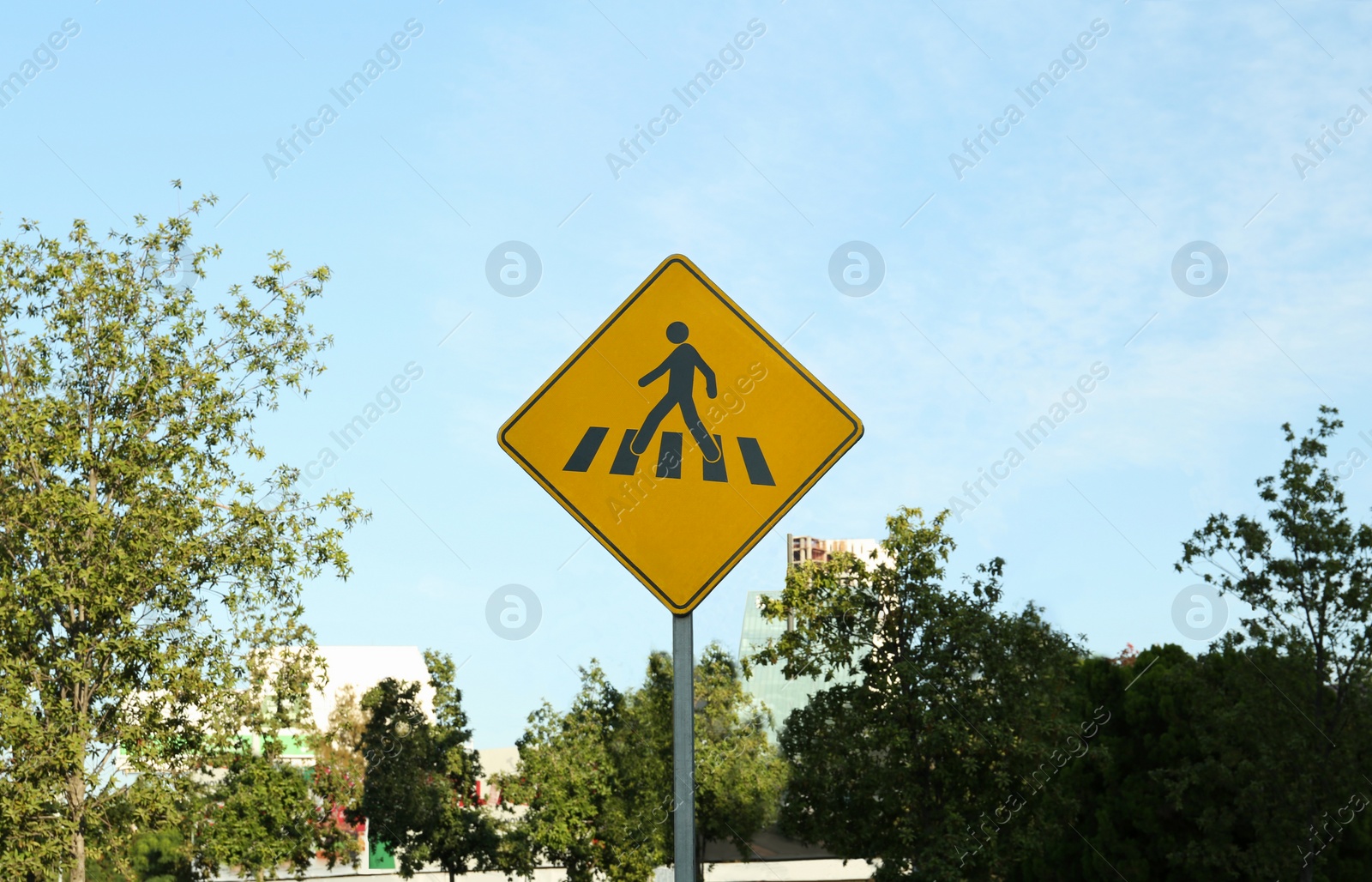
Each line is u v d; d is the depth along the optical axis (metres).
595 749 28.69
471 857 32.19
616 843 27.69
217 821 25.17
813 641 19.28
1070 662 20.09
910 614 19.02
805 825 19.50
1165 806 21.16
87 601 13.83
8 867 12.82
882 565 19.59
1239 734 18.69
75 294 14.69
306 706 16.31
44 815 13.41
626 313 4.09
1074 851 23.05
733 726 25.61
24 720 12.82
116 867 15.49
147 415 14.82
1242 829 19.67
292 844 27.27
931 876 17.42
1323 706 17.98
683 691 3.82
